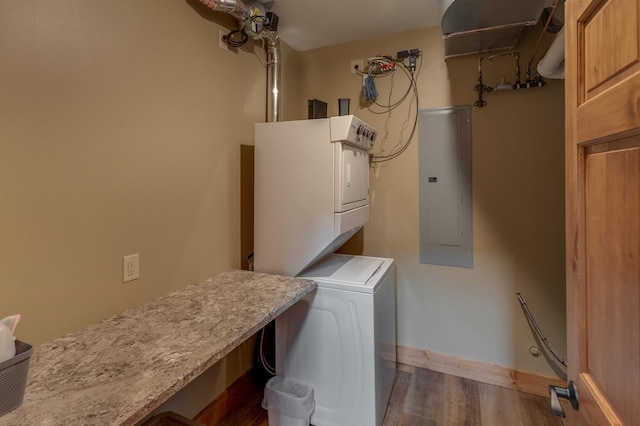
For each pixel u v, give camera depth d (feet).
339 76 8.98
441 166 8.08
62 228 4.05
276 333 6.63
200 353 3.57
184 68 5.73
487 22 6.20
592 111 2.35
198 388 6.18
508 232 7.57
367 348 5.91
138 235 4.98
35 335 3.80
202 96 6.12
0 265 3.52
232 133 6.89
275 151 6.63
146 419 4.98
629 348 1.94
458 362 8.06
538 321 7.40
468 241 7.91
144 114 5.03
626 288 1.97
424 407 6.93
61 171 4.02
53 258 3.97
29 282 3.76
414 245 8.41
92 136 4.34
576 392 2.67
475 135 7.75
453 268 8.07
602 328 2.28
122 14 4.69
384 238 8.70
